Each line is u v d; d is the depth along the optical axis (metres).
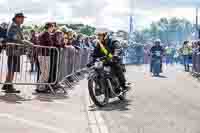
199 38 17.70
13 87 9.41
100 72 7.56
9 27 8.43
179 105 8.41
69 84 10.95
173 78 16.02
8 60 8.47
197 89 11.77
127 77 15.96
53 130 5.57
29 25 13.38
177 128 6.06
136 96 9.71
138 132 5.70
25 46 8.62
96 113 7.12
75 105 7.87
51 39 9.14
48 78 9.15
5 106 7.13
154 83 13.50
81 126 5.95
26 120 6.10
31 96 8.58
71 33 12.71
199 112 7.57
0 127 5.53
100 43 8.00
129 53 25.91
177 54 28.39
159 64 17.41
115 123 6.28
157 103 8.62
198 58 16.47
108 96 7.93
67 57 11.12
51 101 8.17
